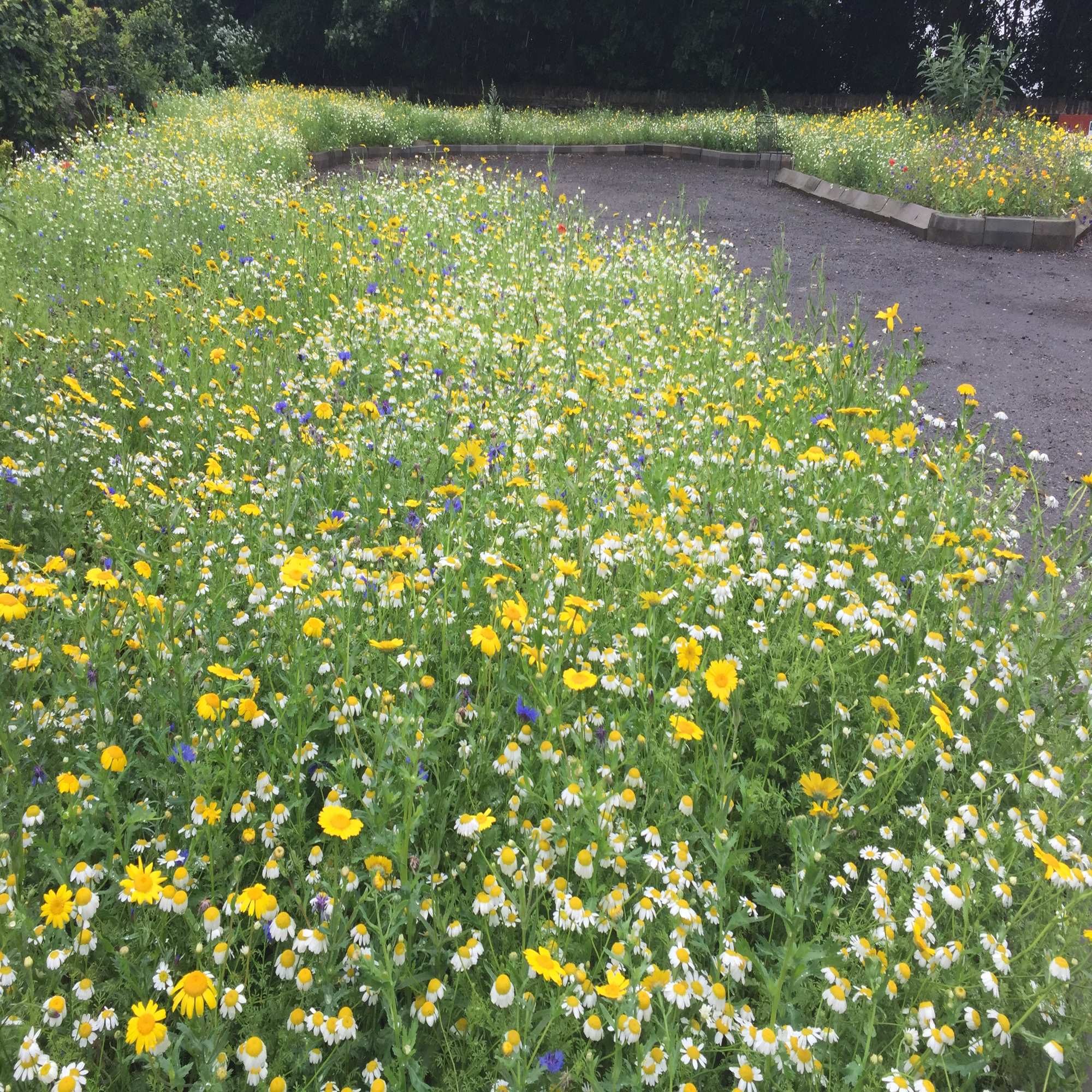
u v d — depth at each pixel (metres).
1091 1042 2.12
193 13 29.33
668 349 6.83
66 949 1.98
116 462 4.22
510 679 2.86
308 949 1.92
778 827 2.58
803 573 3.09
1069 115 22.72
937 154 14.42
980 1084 2.10
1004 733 2.96
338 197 11.42
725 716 2.88
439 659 3.01
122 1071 1.88
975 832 2.48
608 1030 1.97
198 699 2.70
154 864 2.29
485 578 3.14
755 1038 1.85
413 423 4.88
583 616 2.93
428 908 2.07
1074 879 2.12
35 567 3.42
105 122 15.38
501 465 4.23
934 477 4.19
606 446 4.55
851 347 6.29
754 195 15.54
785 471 4.18
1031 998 2.04
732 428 4.77
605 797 2.24
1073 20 29.94
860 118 21.22
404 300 7.62
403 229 9.44
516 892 2.11
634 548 3.55
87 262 7.98
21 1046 1.76
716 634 2.89
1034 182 13.16
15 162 12.39
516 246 9.66
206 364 5.73
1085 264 11.20
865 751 2.70
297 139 15.88
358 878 2.19
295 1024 1.84
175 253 8.40
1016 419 6.62
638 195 15.18
